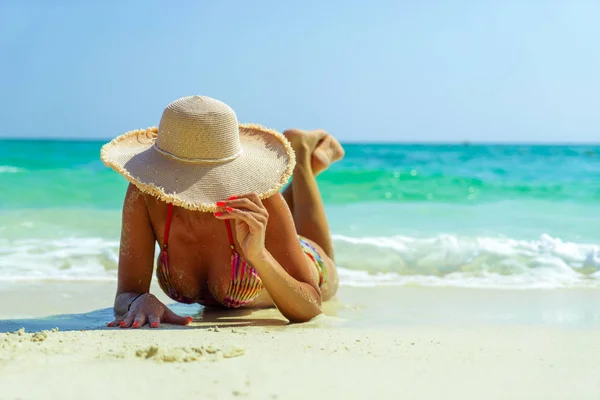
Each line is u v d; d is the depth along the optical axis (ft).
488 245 24.26
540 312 15.16
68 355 9.52
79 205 35.24
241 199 11.62
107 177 46.83
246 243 11.97
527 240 25.66
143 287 13.50
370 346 10.69
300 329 12.48
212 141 12.09
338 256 23.13
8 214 31.65
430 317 14.47
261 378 8.59
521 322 13.85
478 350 10.57
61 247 23.73
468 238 25.94
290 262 13.12
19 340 10.48
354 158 95.61
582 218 32.83
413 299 16.92
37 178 46.01
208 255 13.30
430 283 19.42
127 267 13.30
